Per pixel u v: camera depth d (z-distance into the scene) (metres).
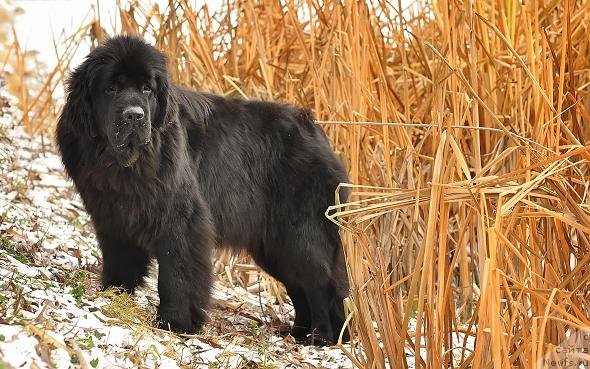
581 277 5.67
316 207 7.81
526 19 7.27
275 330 7.98
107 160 6.82
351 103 8.52
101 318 5.98
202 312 7.02
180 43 9.92
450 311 5.78
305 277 7.77
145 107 6.63
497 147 8.12
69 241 8.33
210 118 7.67
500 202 5.18
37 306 5.69
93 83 6.82
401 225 8.38
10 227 7.57
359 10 8.55
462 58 8.03
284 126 7.99
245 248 7.96
